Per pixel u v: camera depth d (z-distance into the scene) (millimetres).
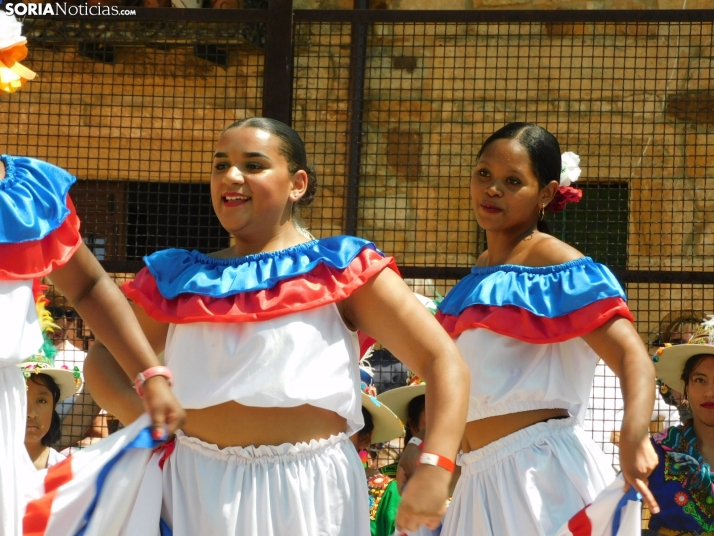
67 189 7125
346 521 7438
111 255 15453
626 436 8211
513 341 9164
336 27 16188
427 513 6730
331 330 7523
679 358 10914
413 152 16719
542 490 8875
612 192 16406
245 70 16484
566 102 16516
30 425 11445
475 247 16656
